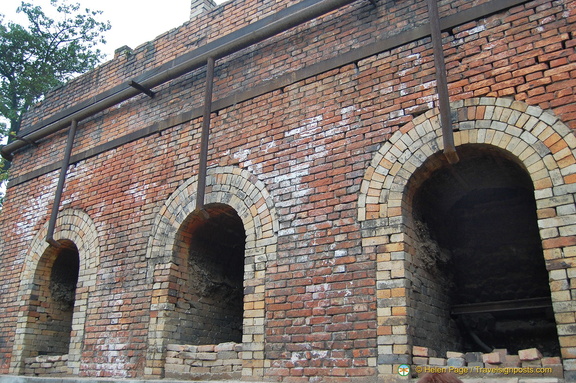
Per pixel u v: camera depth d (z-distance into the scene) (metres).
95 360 6.75
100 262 7.33
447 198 6.09
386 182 5.27
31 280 8.27
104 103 8.12
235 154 6.52
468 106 5.05
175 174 7.04
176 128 7.32
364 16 6.09
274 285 5.58
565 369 4.00
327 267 5.31
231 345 5.79
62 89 9.55
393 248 5.01
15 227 8.95
